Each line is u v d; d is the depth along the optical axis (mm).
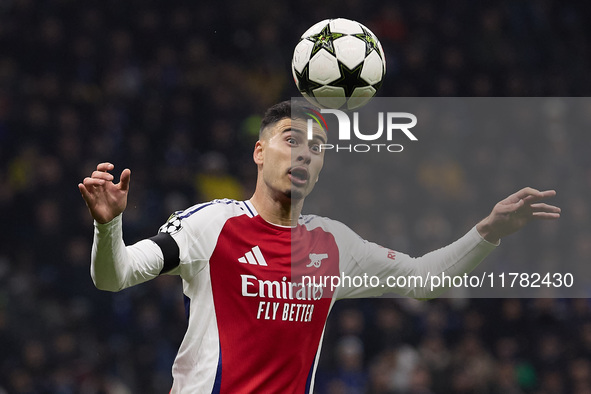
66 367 30734
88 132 39938
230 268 11867
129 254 11375
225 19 45406
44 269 34438
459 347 28828
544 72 47000
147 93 42188
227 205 12281
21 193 36438
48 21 43188
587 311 30406
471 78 45781
